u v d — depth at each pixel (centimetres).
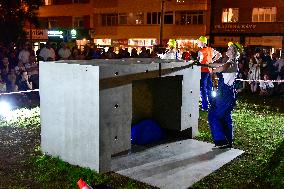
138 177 532
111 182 516
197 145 685
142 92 712
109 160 554
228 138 668
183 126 709
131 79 565
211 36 3844
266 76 1480
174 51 1312
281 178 523
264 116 976
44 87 601
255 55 1555
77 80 547
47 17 4953
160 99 729
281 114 1017
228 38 3753
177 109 706
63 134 585
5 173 543
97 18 4603
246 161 603
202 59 980
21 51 1376
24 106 1059
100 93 524
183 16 4031
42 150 625
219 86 655
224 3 3744
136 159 607
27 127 808
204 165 581
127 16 4406
